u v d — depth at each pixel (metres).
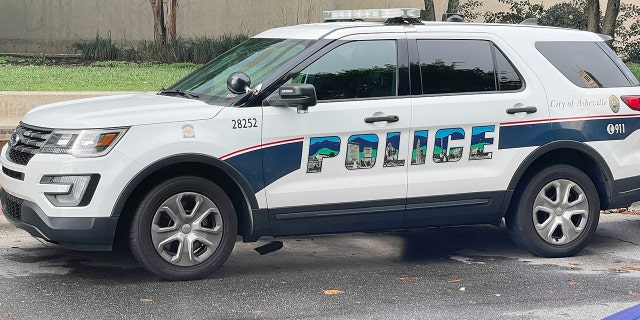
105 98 7.30
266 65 7.00
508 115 7.31
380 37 7.09
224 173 6.75
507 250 8.03
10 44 24.33
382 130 6.94
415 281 6.90
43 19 24.50
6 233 8.20
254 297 6.36
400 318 5.92
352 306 6.18
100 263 7.22
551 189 7.66
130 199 6.57
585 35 7.88
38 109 7.04
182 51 20.45
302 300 6.31
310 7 26.53
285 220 6.81
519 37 7.56
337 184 6.87
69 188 6.29
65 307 6.01
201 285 6.64
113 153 6.31
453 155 7.17
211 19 25.88
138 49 21.28
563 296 6.52
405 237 8.51
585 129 7.59
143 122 6.41
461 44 7.32
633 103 7.80
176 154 6.43
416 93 7.11
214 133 6.54
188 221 6.62
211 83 7.16
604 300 6.42
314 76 6.88
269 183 6.71
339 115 6.83
